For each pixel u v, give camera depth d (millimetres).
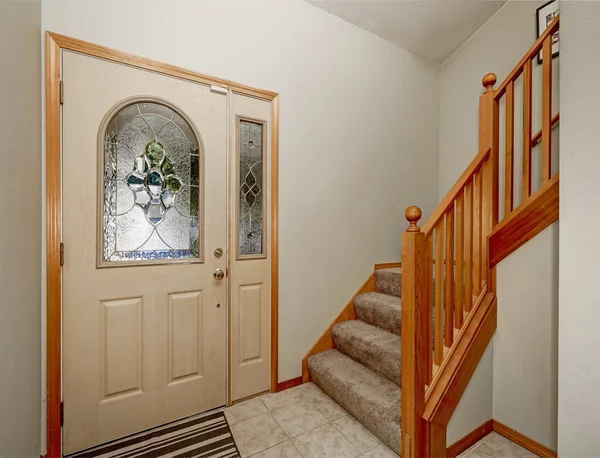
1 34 980
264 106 1968
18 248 1095
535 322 1457
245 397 1878
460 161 2816
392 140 2658
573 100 814
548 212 1415
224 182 1823
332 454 1413
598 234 761
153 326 1602
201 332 1738
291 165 2074
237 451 1430
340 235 2328
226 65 1818
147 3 1582
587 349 780
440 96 3010
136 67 1558
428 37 2646
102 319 1475
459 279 1538
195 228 1749
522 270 1508
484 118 1699
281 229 2027
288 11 2062
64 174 1388
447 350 1473
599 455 755
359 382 1744
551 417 1398
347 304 2346
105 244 1509
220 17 1799
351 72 2391
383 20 2402
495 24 2525
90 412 1440
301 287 2119
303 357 2117
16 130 1086
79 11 1412
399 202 2707
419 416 1290
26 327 1162
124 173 1557
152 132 1624
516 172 2422
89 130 1446
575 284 805
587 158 784
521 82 2379
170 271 1651
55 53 1356
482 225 1662
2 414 968
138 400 1557
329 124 2268
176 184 1692
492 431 1614
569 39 824
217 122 1798
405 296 1332
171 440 1504
